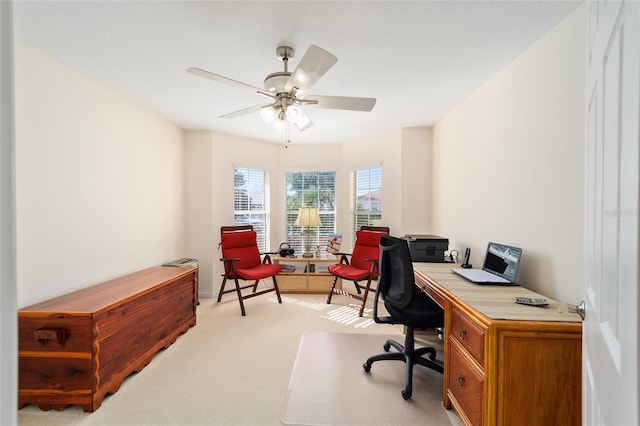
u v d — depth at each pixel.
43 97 1.96
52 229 2.03
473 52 1.92
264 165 4.46
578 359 1.19
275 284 3.65
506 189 2.11
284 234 4.66
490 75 2.26
